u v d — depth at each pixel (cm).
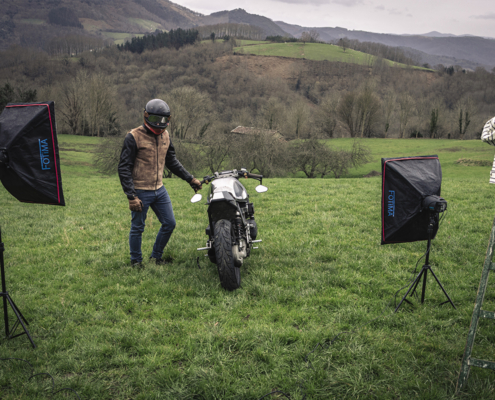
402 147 7662
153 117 509
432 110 9219
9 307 438
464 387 293
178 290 478
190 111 5931
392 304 435
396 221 413
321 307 432
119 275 532
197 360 333
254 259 589
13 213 977
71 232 778
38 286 504
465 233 699
